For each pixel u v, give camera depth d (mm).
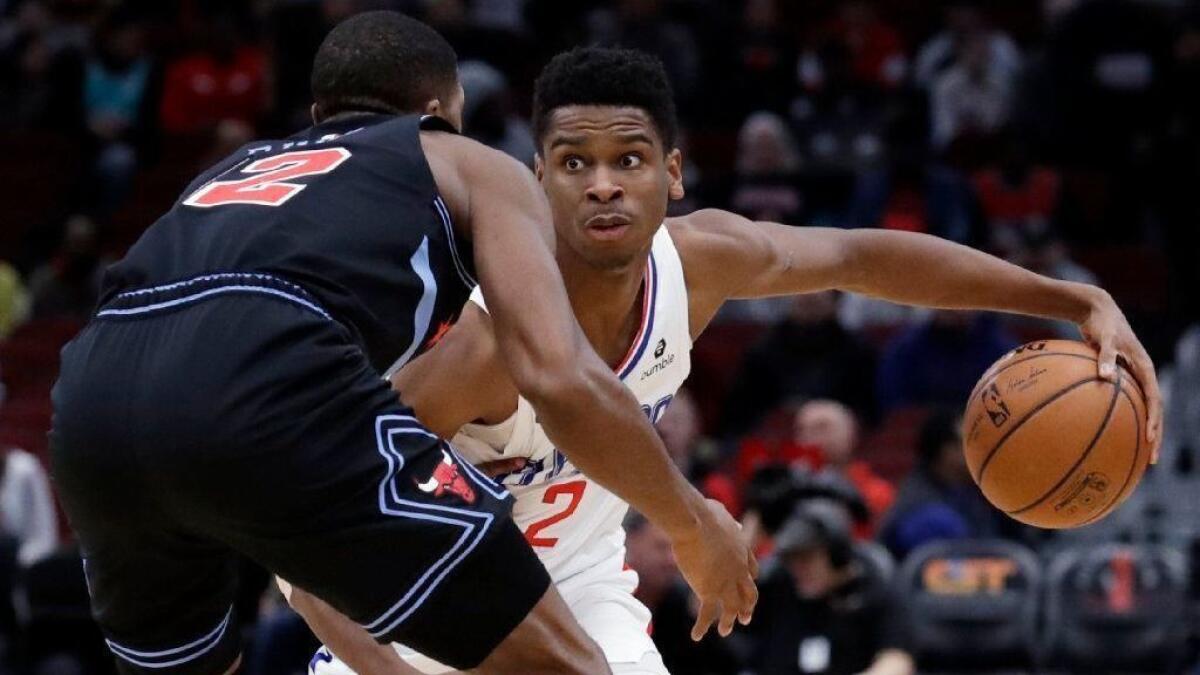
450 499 6898
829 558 15359
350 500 6730
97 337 7023
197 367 6699
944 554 16781
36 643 16984
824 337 22188
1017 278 9477
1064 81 28328
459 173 7414
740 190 25109
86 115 29922
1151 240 27141
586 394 6926
